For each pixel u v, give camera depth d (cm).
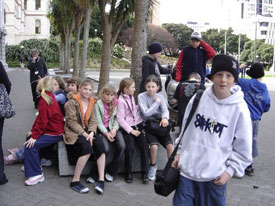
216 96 236
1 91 402
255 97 477
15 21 5475
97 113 449
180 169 250
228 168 229
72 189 405
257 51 7569
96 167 434
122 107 454
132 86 457
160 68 603
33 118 849
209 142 233
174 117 572
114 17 1095
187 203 242
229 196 410
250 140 225
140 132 451
